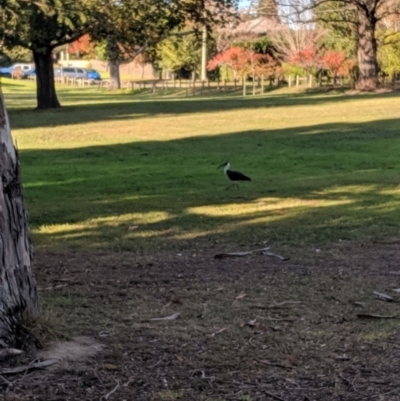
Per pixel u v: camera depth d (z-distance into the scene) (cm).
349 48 5628
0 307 495
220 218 1137
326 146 2128
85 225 1096
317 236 991
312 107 3456
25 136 2478
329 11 4747
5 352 491
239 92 5578
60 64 9850
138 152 2061
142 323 603
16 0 2911
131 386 465
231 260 856
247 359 515
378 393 455
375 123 2719
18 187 508
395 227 1044
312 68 5556
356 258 858
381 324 598
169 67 6906
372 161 1809
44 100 3866
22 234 512
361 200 1279
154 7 3231
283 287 722
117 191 1422
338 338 562
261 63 5541
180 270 807
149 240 985
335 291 703
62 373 482
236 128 2662
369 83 4725
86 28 3406
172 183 1515
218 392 458
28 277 519
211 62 5962
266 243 953
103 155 2008
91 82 8062
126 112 3438
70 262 855
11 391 453
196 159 1897
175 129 2652
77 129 2689
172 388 463
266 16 5334
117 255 895
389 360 512
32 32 3331
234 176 1336
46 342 523
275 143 2222
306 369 497
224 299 678
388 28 5428
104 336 562
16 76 9069
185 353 527
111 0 3234
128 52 3659
